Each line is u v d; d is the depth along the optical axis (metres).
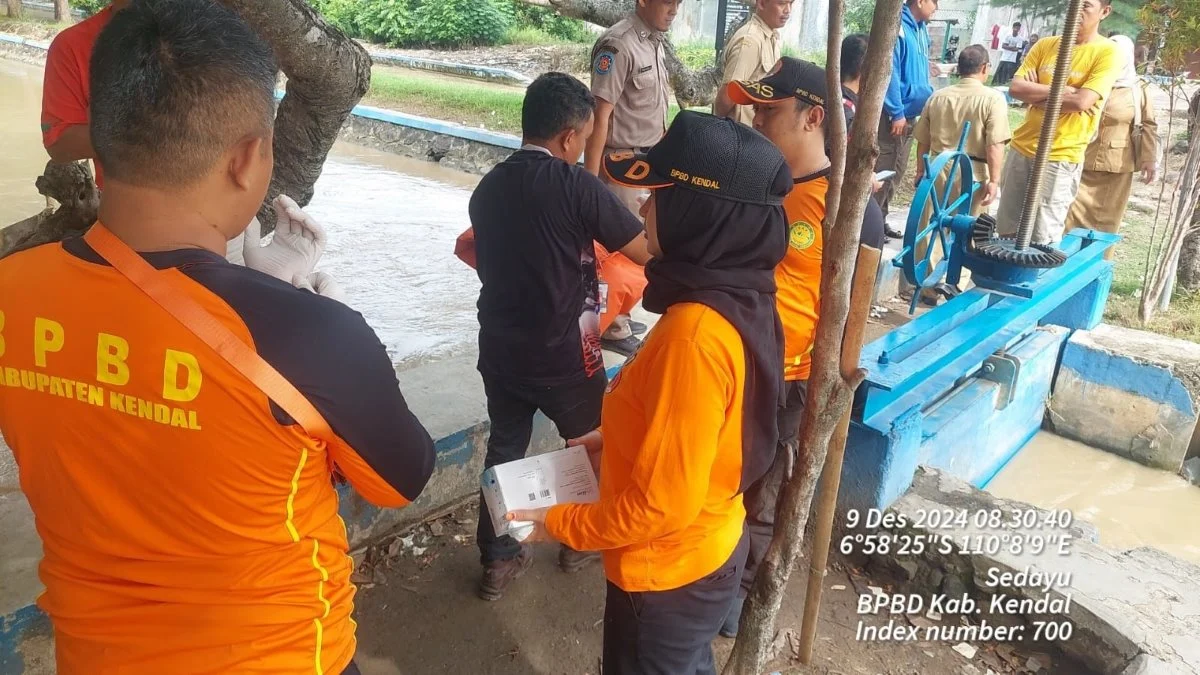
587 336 2.68
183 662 1.24
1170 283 5.79
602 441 1.93
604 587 3.09
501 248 2.53
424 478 1.41
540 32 20.77
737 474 1.67
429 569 3.12
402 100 13.30
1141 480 4.63
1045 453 4.87
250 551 1.21
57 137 2.58
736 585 1.83
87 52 2.54
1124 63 4.96
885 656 2.81
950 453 3.95
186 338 1.10
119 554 1.21
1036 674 2.77
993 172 5.39
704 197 1.50
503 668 2.71
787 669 2.71
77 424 1.15
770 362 1.59
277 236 1.66
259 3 2.96
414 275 6.06
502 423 2.84
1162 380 4.59
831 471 2.43
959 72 5.50
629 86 4.22
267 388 1.11
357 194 8.89
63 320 1.13
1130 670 2.56
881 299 6.02
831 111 1.74
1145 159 5.65
